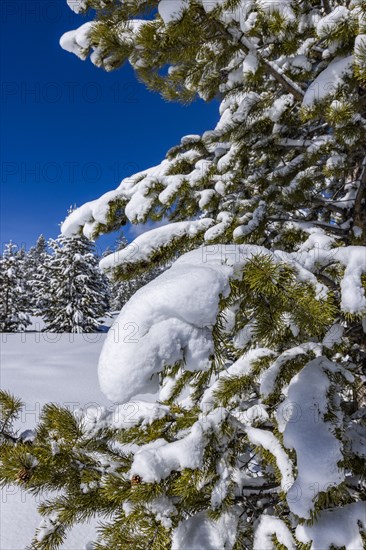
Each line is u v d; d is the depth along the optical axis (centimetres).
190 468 150
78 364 1320
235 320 139
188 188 299
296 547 162
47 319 2623
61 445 165
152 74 247
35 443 162
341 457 159
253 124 282
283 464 165
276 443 172
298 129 326
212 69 257
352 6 194
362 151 272
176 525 154
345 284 149
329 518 163
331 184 360
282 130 298
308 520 158
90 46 225
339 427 170
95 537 439
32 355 1488
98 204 299
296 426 170
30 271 4084
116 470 168
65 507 157
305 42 265
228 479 161
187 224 279
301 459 158
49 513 165
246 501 194
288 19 215
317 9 271
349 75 207
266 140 295
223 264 127
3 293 3014
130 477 153
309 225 281
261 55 234
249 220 289
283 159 342
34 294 3259
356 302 143
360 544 151
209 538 155
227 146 328
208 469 157
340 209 301
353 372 229
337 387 191
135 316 103
